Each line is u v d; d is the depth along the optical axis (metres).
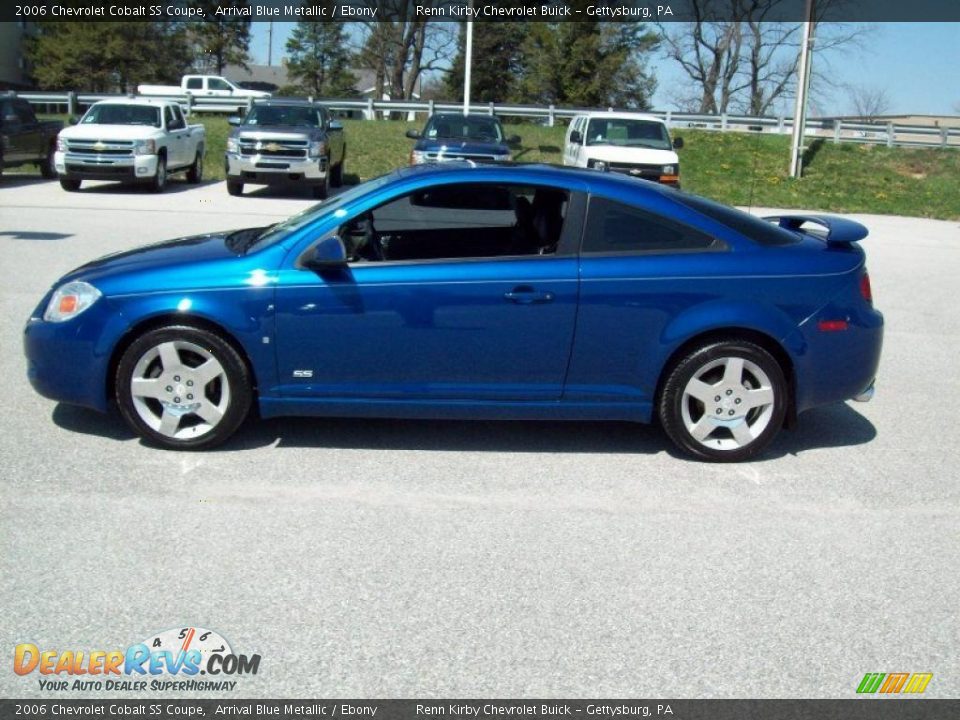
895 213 24.66
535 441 5.79
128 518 4.47
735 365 5.38
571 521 4.64
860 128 31.28
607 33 49.28
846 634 3.70
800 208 24.58
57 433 5.58
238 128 20.41
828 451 5.85
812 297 5.38
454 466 5.31
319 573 4.01
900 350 8.82
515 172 5.42
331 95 56.22
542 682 3.31
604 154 19.30
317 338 5.22
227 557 4.12
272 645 3.47
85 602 3.71
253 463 5.23
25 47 58.97
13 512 4.48
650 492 5.05
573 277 5.23
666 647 3.56
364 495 4.85
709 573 4.16
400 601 3.81
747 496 5.06
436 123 21.44
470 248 5.43
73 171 19.52
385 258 5.40
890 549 4.46
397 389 5.33
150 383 5.25
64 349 5.25
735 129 33.53
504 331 5.25
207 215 16.80
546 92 50.78
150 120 20.81
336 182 23.34
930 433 6.29
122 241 13.06
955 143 33.62
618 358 5.34
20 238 12.96
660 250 5.36
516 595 3.89
